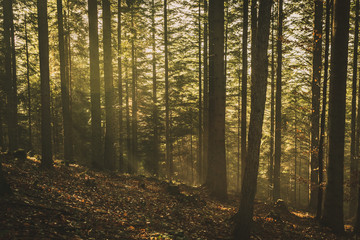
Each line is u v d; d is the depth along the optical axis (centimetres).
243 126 1459
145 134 2980
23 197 636
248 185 734
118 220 687
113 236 576
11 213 531
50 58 1905
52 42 1805
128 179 1356
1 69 1823
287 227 898
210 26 1421
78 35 1891
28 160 1113
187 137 3353
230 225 827
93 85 1443
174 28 1998
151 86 2597
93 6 1424
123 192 1026
